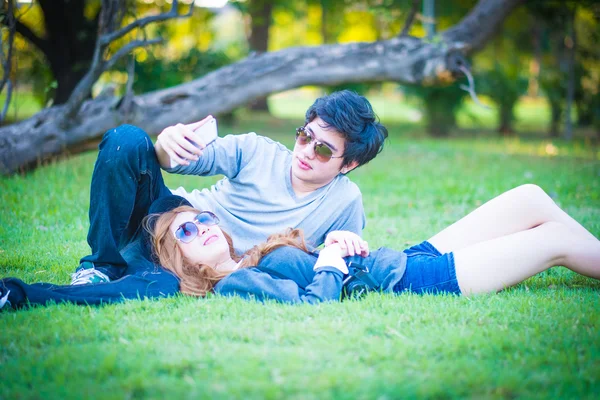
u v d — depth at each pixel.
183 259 3.72
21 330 3.01
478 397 2.39
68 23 11.16
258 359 2.64
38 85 12.31
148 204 3.88
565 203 7.41
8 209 6.07
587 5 15.23
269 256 3.68
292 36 28.70
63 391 2.38
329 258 3.58
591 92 17.33
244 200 3.91
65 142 7.86
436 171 9.84
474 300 3.52
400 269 3.70
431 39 9.59
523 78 17.98
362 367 2.61
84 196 6.81
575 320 3.22
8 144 7.63
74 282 3.71
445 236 4.00
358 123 3.69
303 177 3.77
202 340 2.91
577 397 2.41
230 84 8.94
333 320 3.13
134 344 2.83
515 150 13.18
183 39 15.81
